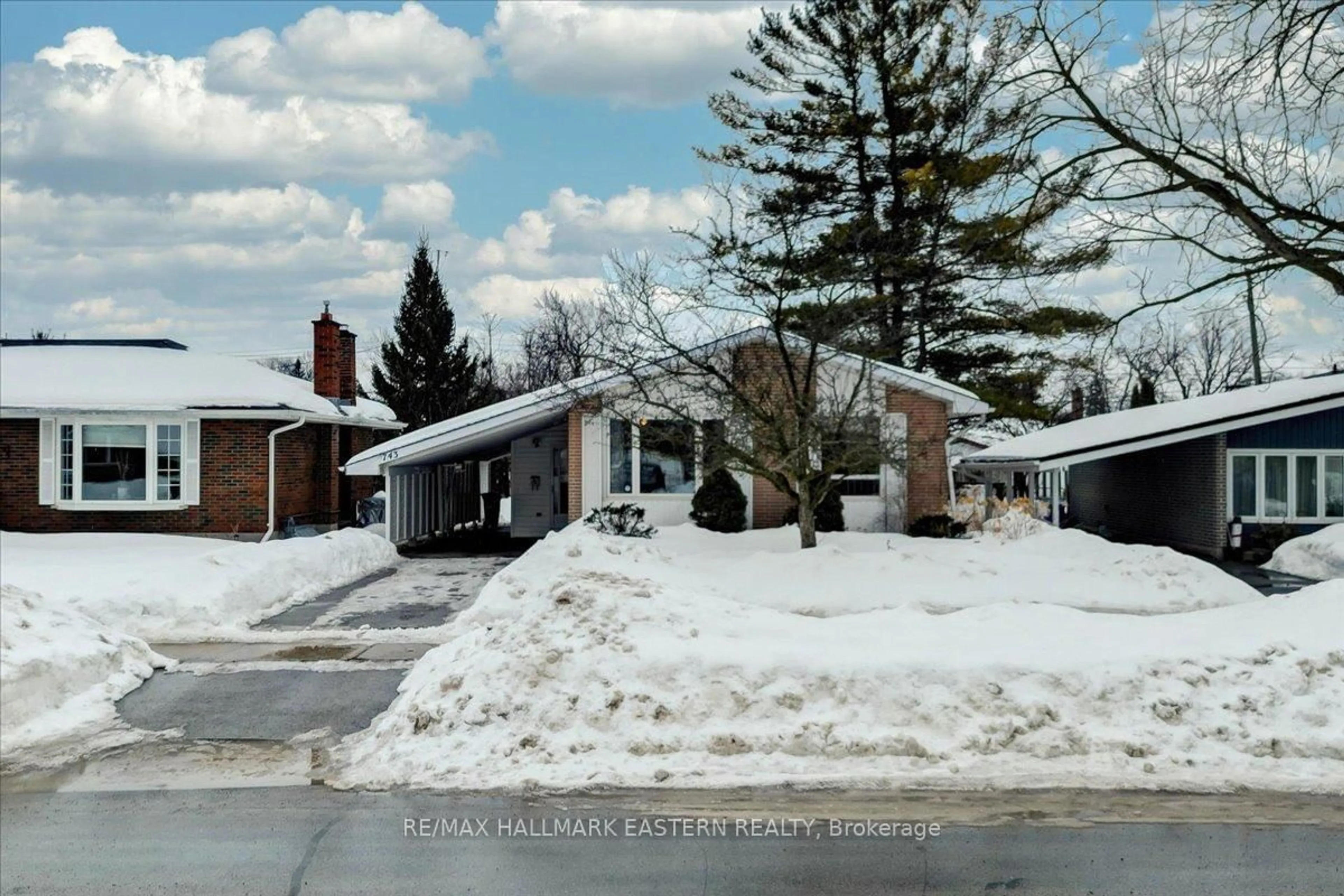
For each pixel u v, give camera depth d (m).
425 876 5.77
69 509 21.70
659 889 5.59
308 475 24.73
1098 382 42.66
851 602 14.39
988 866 5.85
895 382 20.30
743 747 7.55
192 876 5.77
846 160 29.27
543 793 7.02
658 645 8.48
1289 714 7.75
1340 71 10.71
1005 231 12.52
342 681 10.46
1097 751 7.48
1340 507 21.81
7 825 6.60
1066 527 30.73
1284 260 11.05
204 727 8.83
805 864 5.89
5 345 26.36
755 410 16.30
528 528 26.22
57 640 10.05
